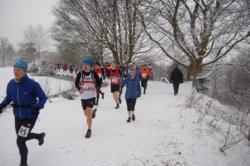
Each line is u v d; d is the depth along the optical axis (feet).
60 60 142.51
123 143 15.90
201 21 46.06
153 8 47.70
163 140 17.07
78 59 131.34
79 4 57.88
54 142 15.49
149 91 44.75
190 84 54.90
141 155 14.32
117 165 12.92
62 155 13.73
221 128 22.59
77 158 13.44
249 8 38.19
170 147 15.99
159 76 161.38
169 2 47.88
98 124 19.83
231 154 17.40
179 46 51.78
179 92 43.55
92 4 55.93
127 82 20.89
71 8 60.64
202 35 46.42
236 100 54.75
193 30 47.39
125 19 55.88
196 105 30.81
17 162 12.76
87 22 61.05
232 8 43.62
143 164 13.26
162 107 28.45
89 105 16.35
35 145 14.93
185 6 48.42
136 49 68.44
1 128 18.07
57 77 77.77
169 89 48.08
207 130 20.83
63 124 19.49
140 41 66.80
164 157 14.44
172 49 63.77
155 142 16.53
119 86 26.66
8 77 74.38
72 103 28.27
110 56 79.46
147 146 15.70
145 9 50.44
